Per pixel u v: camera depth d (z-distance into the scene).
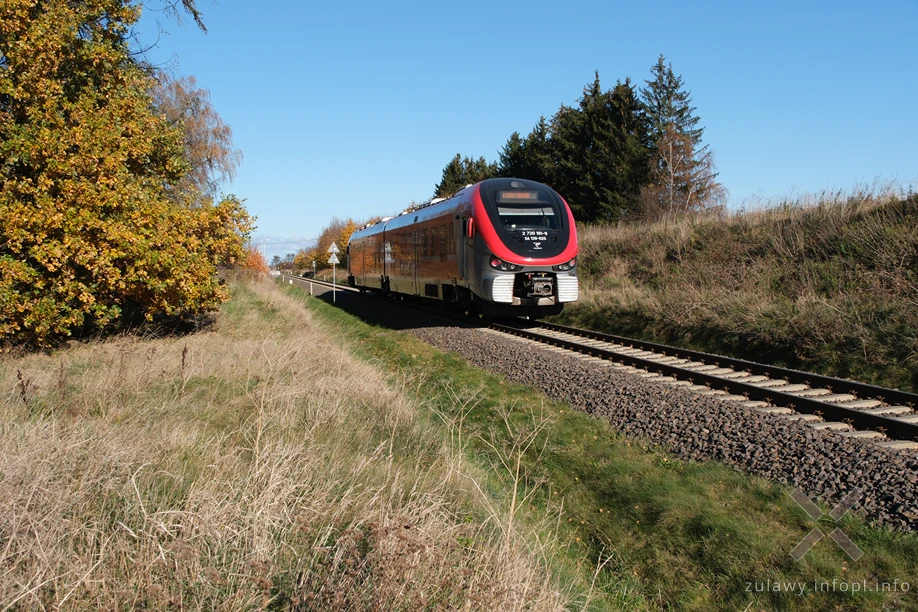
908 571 3.90
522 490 5.94
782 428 6.32
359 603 2.95
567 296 15.35
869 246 13.55
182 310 13.97
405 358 12.68
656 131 45.53
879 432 6.38
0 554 3.13
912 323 10.20
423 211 20.55
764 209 18.58
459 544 3.75
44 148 10.84
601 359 11.54
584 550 4.92
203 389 7.55
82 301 10.99
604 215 37.97
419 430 6.75
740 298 13.80
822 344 10.87
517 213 15.47
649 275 19.08
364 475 4.83
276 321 16.61
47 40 11.34
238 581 3.16
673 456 6.20
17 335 10.92
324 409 6.59
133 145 12.40
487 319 17.81
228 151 26.81
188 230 13.05
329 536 3.68
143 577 3.07
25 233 10.33
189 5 15.35
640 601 4.24
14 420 5.50
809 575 4.02
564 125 41.50
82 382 7.58
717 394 8.41
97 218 11.12
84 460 4.42
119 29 13.47
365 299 28.73
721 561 4.36
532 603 3.30
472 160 64.69
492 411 8.19
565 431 7.16
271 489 3.95
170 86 25.23
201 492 3.95
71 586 2.97
